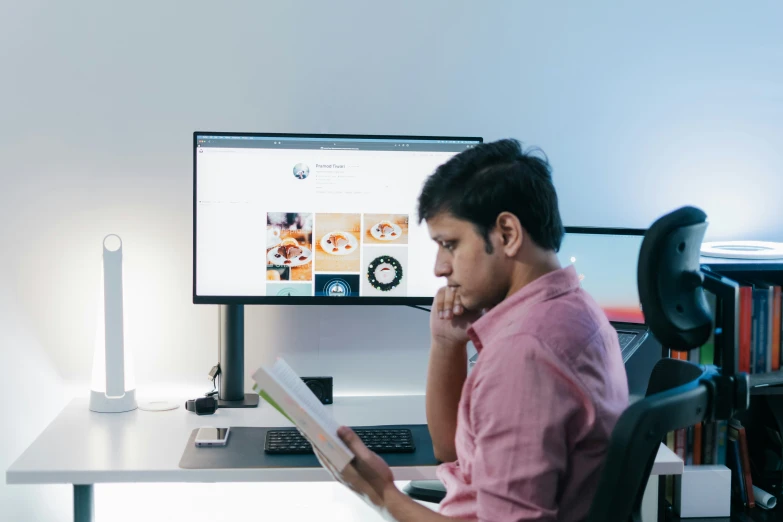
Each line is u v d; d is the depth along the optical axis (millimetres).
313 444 1172
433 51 2078
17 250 2031
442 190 1103
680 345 985
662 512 2029
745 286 1969
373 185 1922
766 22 2154
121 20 1999
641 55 2129
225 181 1890
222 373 1968
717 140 2178
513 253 1066
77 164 2027
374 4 2051
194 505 2211
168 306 2092
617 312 1988
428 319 2148
